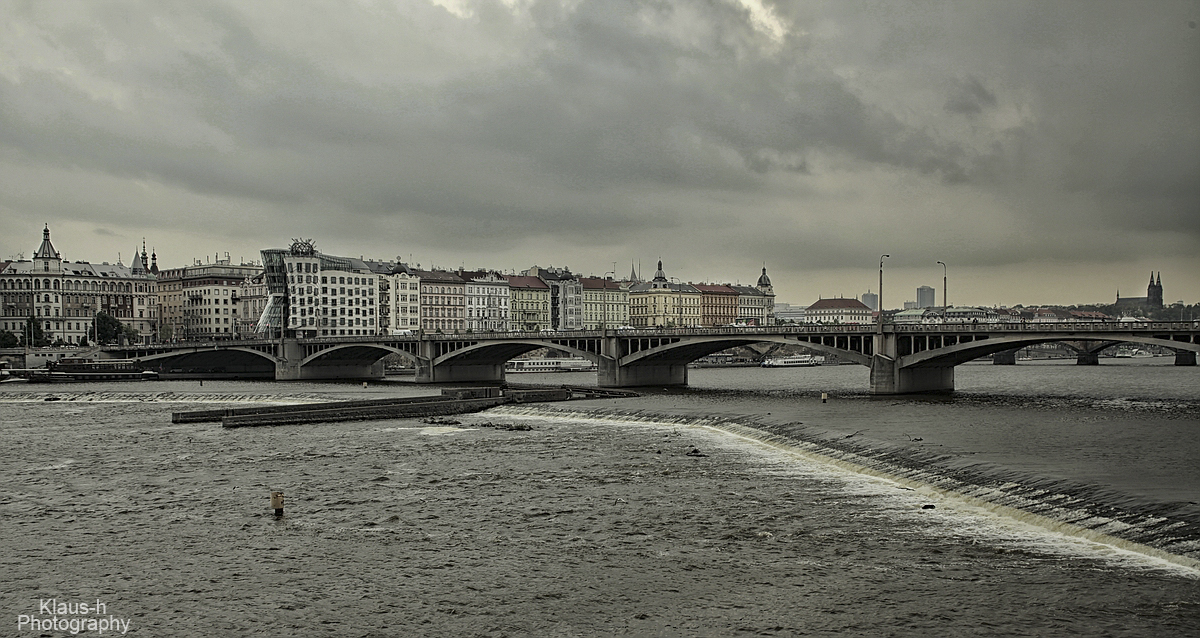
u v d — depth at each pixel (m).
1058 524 51.50
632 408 123.94
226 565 49.56
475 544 52.78
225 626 40.72
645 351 170.50
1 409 148.62
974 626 38.22
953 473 65.00
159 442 102.00
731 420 103.62
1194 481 58.47
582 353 181.25
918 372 148.25
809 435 87.50
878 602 41.28
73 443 101.88
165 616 42.09
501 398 142.50
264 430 112.75
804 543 50.62
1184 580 42.03
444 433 106.62
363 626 40.38
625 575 46.28
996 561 45.91
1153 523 48.69
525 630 39.47
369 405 135.88
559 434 102.75
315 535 55.59
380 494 68.00
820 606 41.12
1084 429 89.19
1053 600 40.44
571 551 50.78
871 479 67.62
